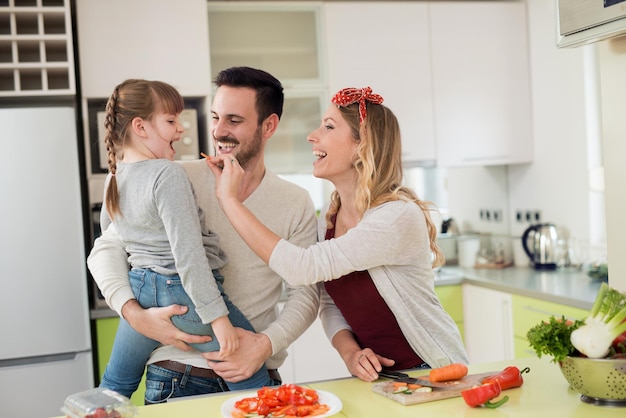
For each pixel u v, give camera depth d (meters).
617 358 1.56
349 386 1.82
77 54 3.95
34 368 3.50
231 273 2.11
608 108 1.98
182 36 3.91
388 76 4.32
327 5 4.23
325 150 2.04
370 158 1.97
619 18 1.73
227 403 1.65
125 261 2.08
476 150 4.47
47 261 3.50
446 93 4.41
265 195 2.16
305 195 2.24
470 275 4.24
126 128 2.03
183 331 1.94
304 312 2.12
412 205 1.96
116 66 3.83
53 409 3.53
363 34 4.28
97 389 1.59
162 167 1.93
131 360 2.05
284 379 3.93
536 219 4.55
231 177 1.91
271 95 2.10
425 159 4.39
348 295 2.04
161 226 1.96
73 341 3.54
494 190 4.88
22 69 3.69
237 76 2.06
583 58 4.07
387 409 1.61
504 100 4.50
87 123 3.80
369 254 1.88
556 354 1.59
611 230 2.00
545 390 1.71
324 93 4.23
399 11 4.33
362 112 2.01
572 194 4.22
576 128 4.16
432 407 1.61
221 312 1.88
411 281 1.99
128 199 1.97
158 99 2.05
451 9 4.41
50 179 3.50
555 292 3.47
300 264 1.84
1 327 3.46
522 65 4.54
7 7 3.62
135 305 1.97
